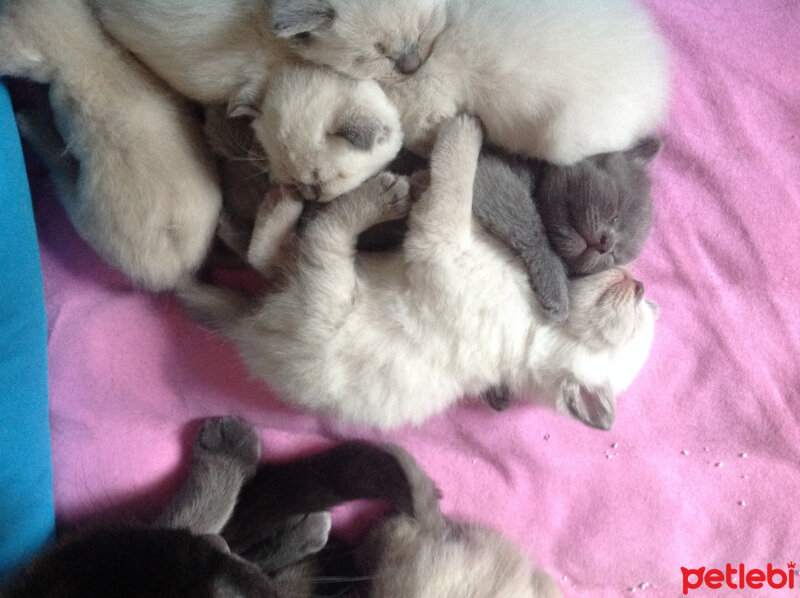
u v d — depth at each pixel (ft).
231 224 1.31
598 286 1.27
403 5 1.15
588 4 1.19
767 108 1.43
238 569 1.10
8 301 1.20
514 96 1.19
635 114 1.23
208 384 1.38
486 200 1.23
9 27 1.16
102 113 1.19
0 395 1.19
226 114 1.24
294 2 1.12
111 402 1.36
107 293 1.35
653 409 1.44
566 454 1.44
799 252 1.43
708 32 1.42
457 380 1.30
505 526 1.44
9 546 1.20
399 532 1.36
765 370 1.44
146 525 1.19
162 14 1.17
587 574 1.44
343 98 1.18
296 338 1.27
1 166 1.19
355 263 1.29
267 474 1.39
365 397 1.28
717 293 1.44
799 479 1.44
